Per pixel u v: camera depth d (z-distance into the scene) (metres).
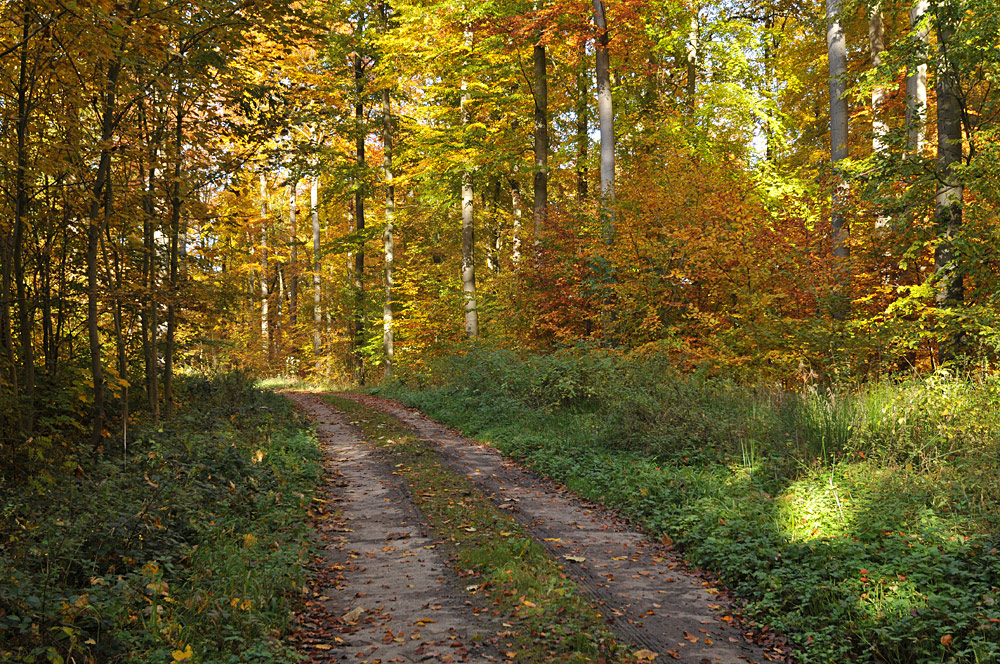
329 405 20.31
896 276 14.62
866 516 6.94
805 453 9.02
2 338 9.57
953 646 4.67
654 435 11.08
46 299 10.30
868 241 14.77
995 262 11.84
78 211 10.52
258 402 16.80
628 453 10.99
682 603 6.02
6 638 4.29
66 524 6.12
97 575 5.57
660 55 21.78
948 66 11.72
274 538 7.40
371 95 25.20
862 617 5.26
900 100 16.88
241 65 12.98
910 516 6.80
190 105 12.84
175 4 10.00
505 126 23.31
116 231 12.58
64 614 4.56
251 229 34.03
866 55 20.83
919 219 12.85
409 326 27.16
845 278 14.20
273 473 9.90
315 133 13.63
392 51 22.17
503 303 21.94
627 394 12.77
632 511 8.63
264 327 38.62
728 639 5.35
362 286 30.78
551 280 18.59
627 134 23.67
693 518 7.77
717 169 17.28
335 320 38.69
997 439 7.96
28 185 9.40
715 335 15.01
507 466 11.52
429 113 23.41
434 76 25.66
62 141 8.98
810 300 14.55
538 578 6.44
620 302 16.88
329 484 10.56
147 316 13.15
